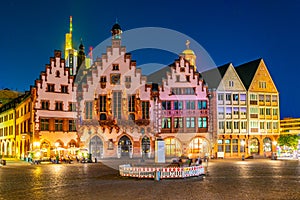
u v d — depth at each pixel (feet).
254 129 241.55
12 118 253.85
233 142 237.25
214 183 88.28
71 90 214.69
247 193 71.51
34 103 204.03
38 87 205.77
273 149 245.45
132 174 102.94
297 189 77.05
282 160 200.85
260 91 245.65
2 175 112.27
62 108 211.20
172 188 79.61
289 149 243.19
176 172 98.43
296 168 136.98
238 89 240.53
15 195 70.79
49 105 207.72
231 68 241.35
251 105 242.17
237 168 136.98
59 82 212.02
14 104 248.32
